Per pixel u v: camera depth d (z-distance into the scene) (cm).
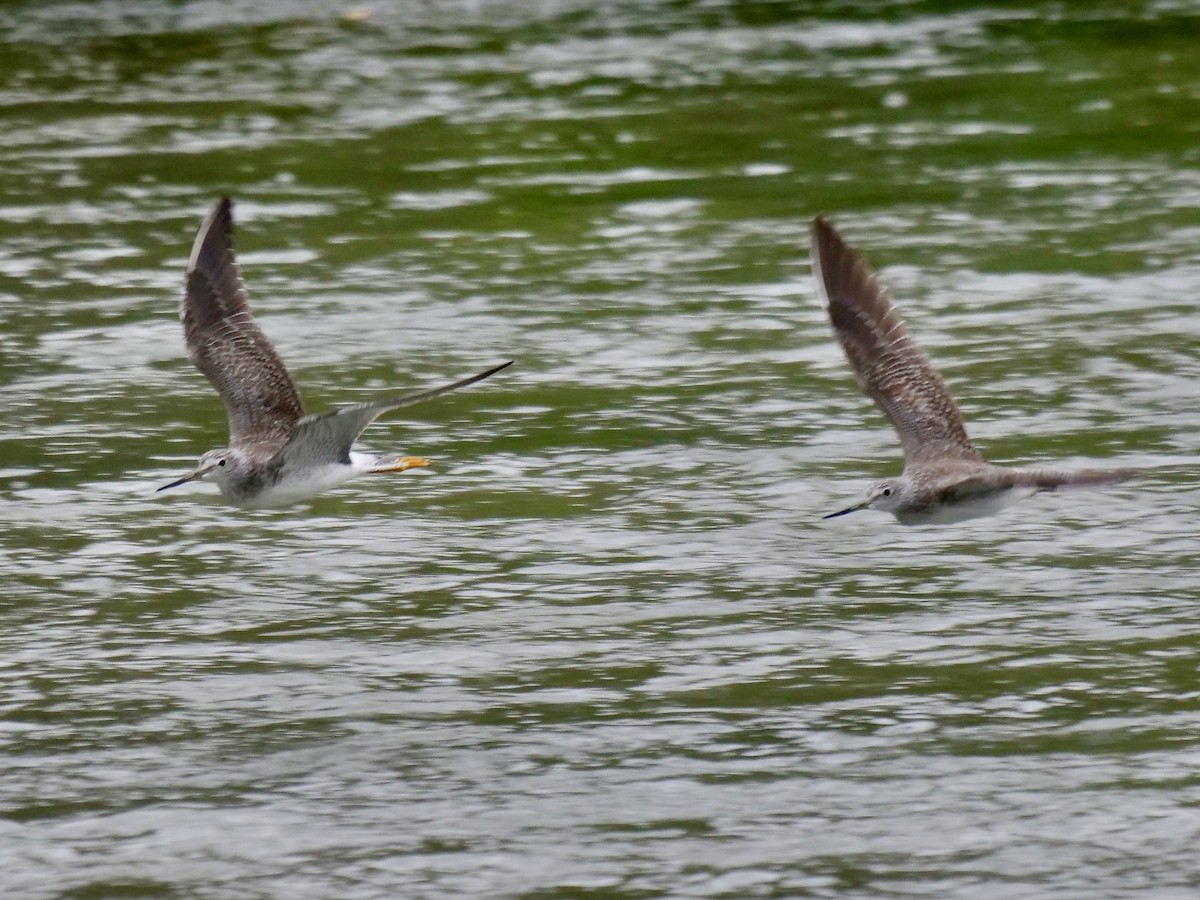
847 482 1764
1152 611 1491
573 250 2492
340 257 2473
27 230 2602
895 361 1340
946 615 1499
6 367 2112
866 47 3591
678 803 1240
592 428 1912
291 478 1320
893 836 1191
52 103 3316
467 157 2936
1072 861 1157
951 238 2481
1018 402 1934
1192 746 1287
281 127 3127
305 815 1235
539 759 1299
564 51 3625
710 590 1558
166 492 1777
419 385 2036
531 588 1570
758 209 2642
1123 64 3378
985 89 3250
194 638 1492
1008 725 1326
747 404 1964
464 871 1166
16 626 1517
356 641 1483
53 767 1301
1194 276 2300
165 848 1200
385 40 3756
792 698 1375
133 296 2344
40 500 1761
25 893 1152
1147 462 1773
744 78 3384
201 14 4016
